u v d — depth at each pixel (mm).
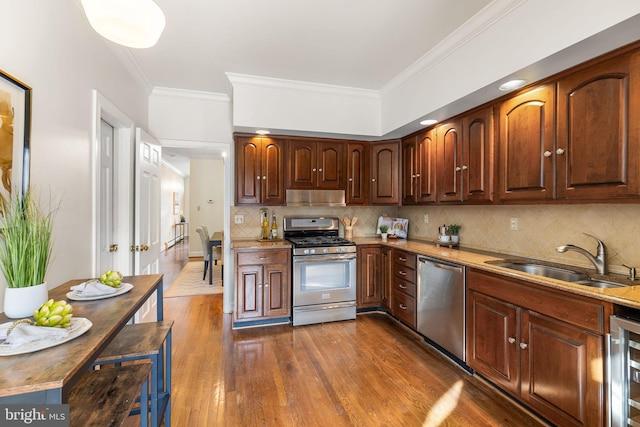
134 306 1331
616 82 1562
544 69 1821
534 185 2018
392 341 2879
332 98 3365
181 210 11438
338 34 2311
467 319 2303
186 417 1826
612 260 1897
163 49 2537
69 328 1047
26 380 767
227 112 3682
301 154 3574
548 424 1762
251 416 1841
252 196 3441
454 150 2783
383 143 3748
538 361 1734
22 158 1379
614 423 1375
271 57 2678
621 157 1539
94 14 1238
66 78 1769
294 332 3094
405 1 1934
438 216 3521
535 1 1737
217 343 2826
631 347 1337
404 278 3127
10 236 1159
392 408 1920
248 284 3176
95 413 1118
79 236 1909
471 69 2209
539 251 2357
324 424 1777
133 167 2836
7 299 1134
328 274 3377
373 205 3797
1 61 1277
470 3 1938
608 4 1399
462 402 1980
